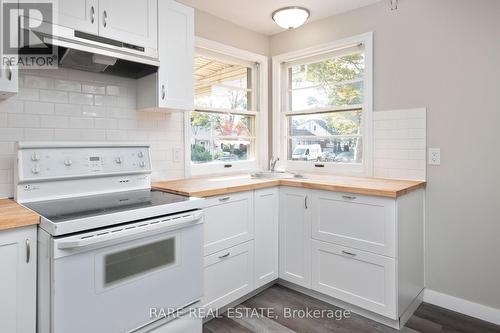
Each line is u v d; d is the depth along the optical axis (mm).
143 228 1512
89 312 1361
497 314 2047
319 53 2975
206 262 2018
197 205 1808
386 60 2506
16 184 1670
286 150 3318
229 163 3010
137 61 1950
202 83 2830
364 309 2135
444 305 2256
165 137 2480
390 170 2500
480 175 2096
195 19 2660
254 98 3285
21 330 1326
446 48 2211
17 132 1789
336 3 2584
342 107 2842
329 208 2229
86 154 1896
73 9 1665
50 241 1277
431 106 2287
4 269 1279
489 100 2047
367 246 2053
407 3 2389
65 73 1962
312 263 2336
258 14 2785
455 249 2207
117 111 2201
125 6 1889
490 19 2033
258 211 2361
